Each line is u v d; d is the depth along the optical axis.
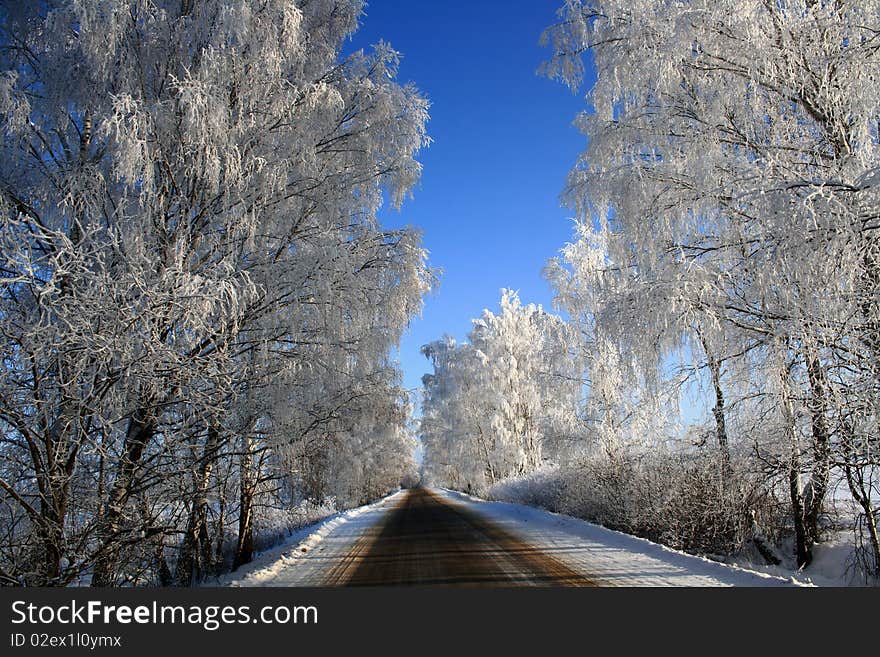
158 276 6.32
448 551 10.36
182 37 7.93
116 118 6.45
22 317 6.00
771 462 8.48
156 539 7.00
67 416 5.66
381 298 10.52
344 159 10.79
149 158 6.94
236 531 13.57
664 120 8.65
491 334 30.41
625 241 9.50
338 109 9.96
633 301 7.87
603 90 9.46
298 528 17.98
